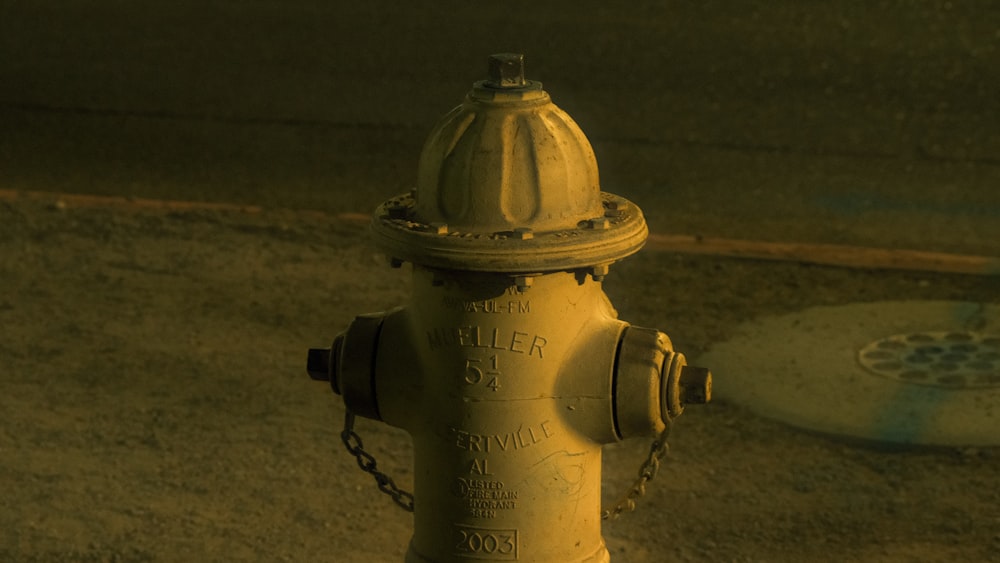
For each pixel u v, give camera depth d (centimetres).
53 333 741
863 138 1128
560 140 352
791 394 659
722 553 536
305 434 637
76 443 623
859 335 723
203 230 902
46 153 1116
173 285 810
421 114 1215
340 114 1214
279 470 603
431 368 361
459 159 348
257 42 1464
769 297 782
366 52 1420
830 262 834
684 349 712
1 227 898
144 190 1019
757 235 908
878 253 854
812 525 555
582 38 1454
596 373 357
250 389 680
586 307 360
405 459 618
